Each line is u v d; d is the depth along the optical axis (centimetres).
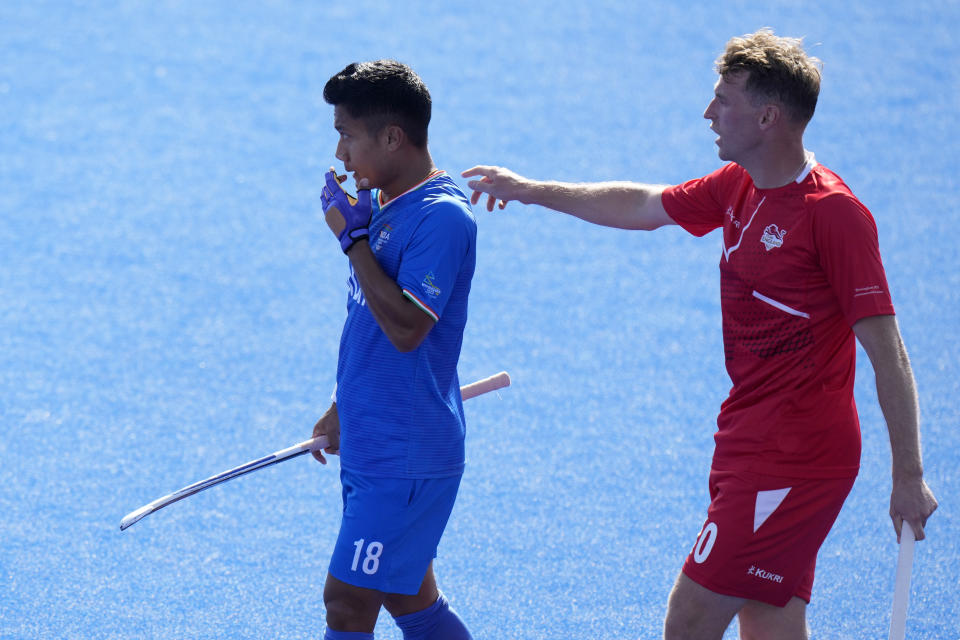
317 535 1809
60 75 4384
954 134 4034
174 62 4566
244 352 2478
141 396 2269
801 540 1259
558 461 2062
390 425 1257
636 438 2156
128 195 3372
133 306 2688
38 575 1666
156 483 1950
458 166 3594
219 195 3394
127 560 1716
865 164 3753
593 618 1602
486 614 1603
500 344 2541
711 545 1270
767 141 1241
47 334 2527
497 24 5125
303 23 5075
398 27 5050
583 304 2766
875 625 1603
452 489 1301
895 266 3009
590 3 5469
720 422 1321
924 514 1180
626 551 1780
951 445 2148
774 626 1321
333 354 2488
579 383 2375
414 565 1288
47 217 3192
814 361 1245
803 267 1232
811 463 1247
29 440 2078
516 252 3070
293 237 3128
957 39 5075
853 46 4950
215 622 1566
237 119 4016
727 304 1306
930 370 2459
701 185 1422
